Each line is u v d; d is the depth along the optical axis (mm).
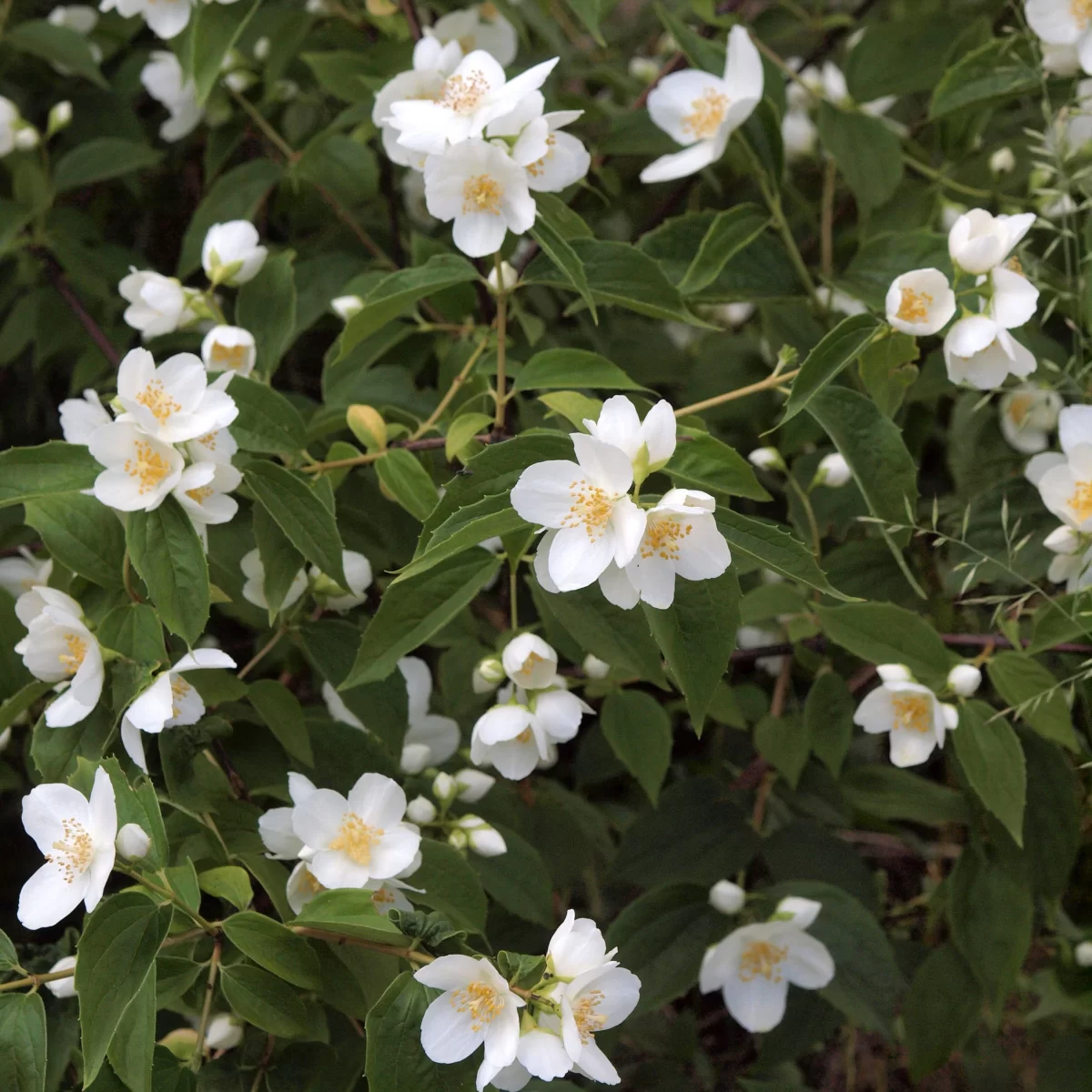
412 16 948
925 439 1006
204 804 854
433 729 924
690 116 922
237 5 920
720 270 909
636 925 917
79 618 839
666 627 795
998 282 833
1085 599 875
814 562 796
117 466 818
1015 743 874
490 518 781
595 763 990
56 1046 862
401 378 959
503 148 821
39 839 814
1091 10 896
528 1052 792
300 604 890
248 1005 824
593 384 848
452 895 857
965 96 929
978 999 922
